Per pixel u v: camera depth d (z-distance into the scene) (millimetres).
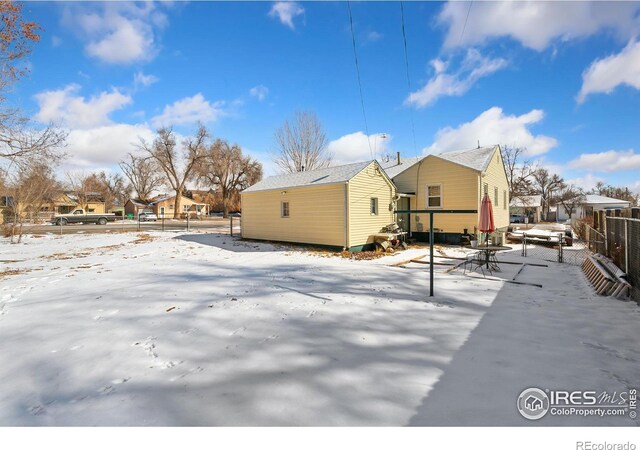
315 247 13367
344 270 8305
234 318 4477
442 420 2254
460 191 14133
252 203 16656
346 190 12102
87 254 12102
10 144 11414
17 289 6305
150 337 3805
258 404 2439
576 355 3320
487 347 3521
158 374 2930
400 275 7637
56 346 3553
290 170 33625
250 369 3014
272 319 4449
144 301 5281
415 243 15141
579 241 14984
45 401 2521
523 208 40969
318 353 3365
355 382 2764
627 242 5941
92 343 3631
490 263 9195
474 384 2738
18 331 4012
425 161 15367
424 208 15422
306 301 5336
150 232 22422
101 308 4922
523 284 6648
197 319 4422
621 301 5410
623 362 3162
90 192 49969
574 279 7266
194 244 15180
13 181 15961
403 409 2377
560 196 50750
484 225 8289
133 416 2311
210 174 52312
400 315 4652
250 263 9523
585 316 4609
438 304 5219
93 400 2521
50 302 5297
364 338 3775
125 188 69500
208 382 2779
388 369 3002
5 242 16422
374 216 13430
